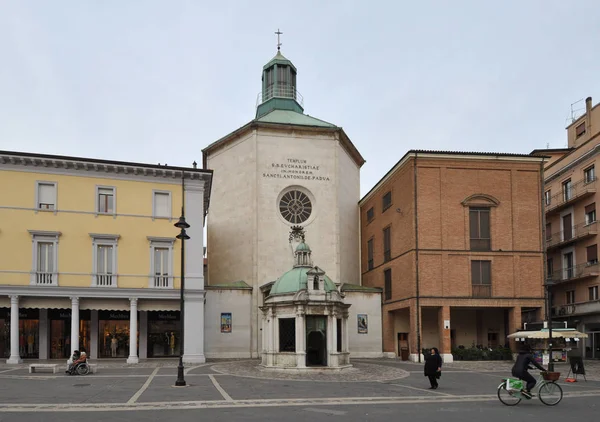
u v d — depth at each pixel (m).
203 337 42.44
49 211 39.66
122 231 40.94
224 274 52.44
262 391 23.36
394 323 49.78
